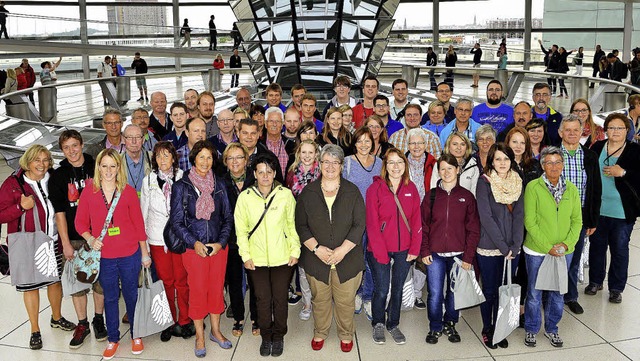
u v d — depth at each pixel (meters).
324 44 13.52
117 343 5.32
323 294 5.25
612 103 13.46
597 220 5.80
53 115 16.59
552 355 5.21
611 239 6.20
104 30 26.55
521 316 5.85
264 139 6.87
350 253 5.22
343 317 5.29
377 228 5.30
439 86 8.56
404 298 5.68
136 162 5.83
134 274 5.27
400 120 8.30
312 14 12.99
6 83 17.61
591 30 34.81
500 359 5.15
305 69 14.05
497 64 28.25
